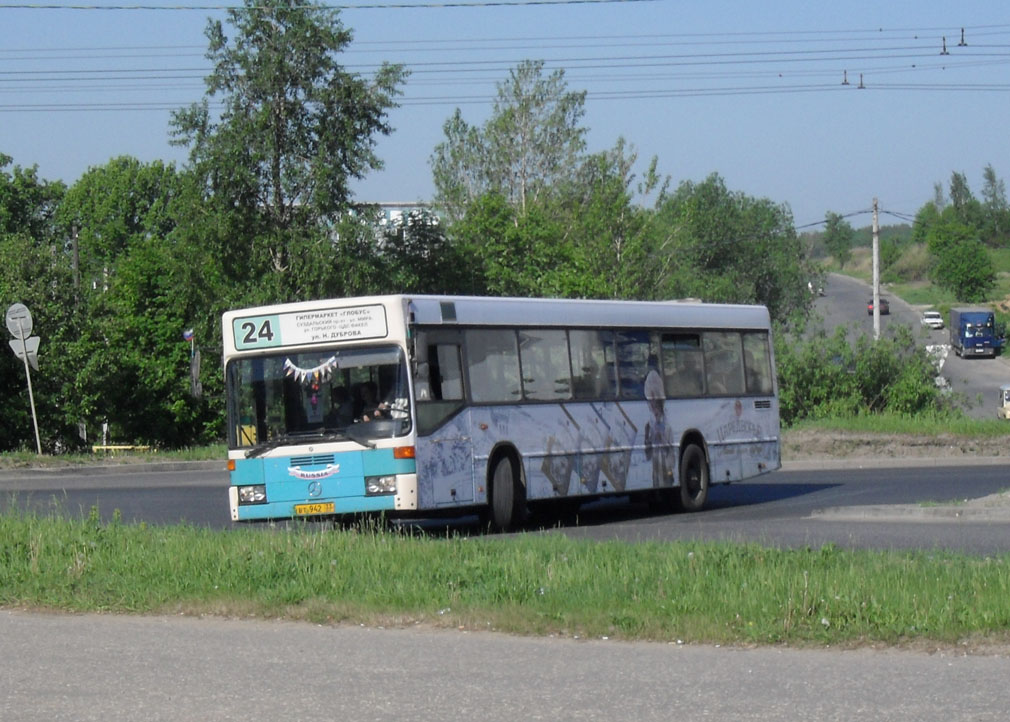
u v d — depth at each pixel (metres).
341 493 23.53
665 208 109.31
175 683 11.70
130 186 125.12
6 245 58.09
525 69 105.75
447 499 24.02
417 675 11.99
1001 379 115.50
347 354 23.88
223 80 63.38
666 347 30.20
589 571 16.52
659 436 29.53
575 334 27.77
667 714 10.47
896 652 12.77
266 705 10.87
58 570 17.70
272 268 63.16
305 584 16.25
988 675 11.72
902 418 51.38
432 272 70.19
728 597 14.73
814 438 48.44
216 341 63.41
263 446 24.08
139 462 47.53
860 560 17.12
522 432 26.00
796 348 55.00
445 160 105.94
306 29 62.88
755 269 144.00
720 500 33.84
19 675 12.09
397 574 16.73
